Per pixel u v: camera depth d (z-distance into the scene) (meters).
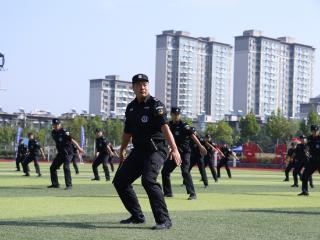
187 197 15.78
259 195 17.31
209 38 162.38
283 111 163.62
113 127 102.62
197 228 8.55
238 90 157.38
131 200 9.00
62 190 17.47
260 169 56.09
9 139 102.75
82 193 16.31
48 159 70.81
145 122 8.75
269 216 10.59
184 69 157.88
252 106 157.25
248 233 8.17
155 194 8.48
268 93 159.50
